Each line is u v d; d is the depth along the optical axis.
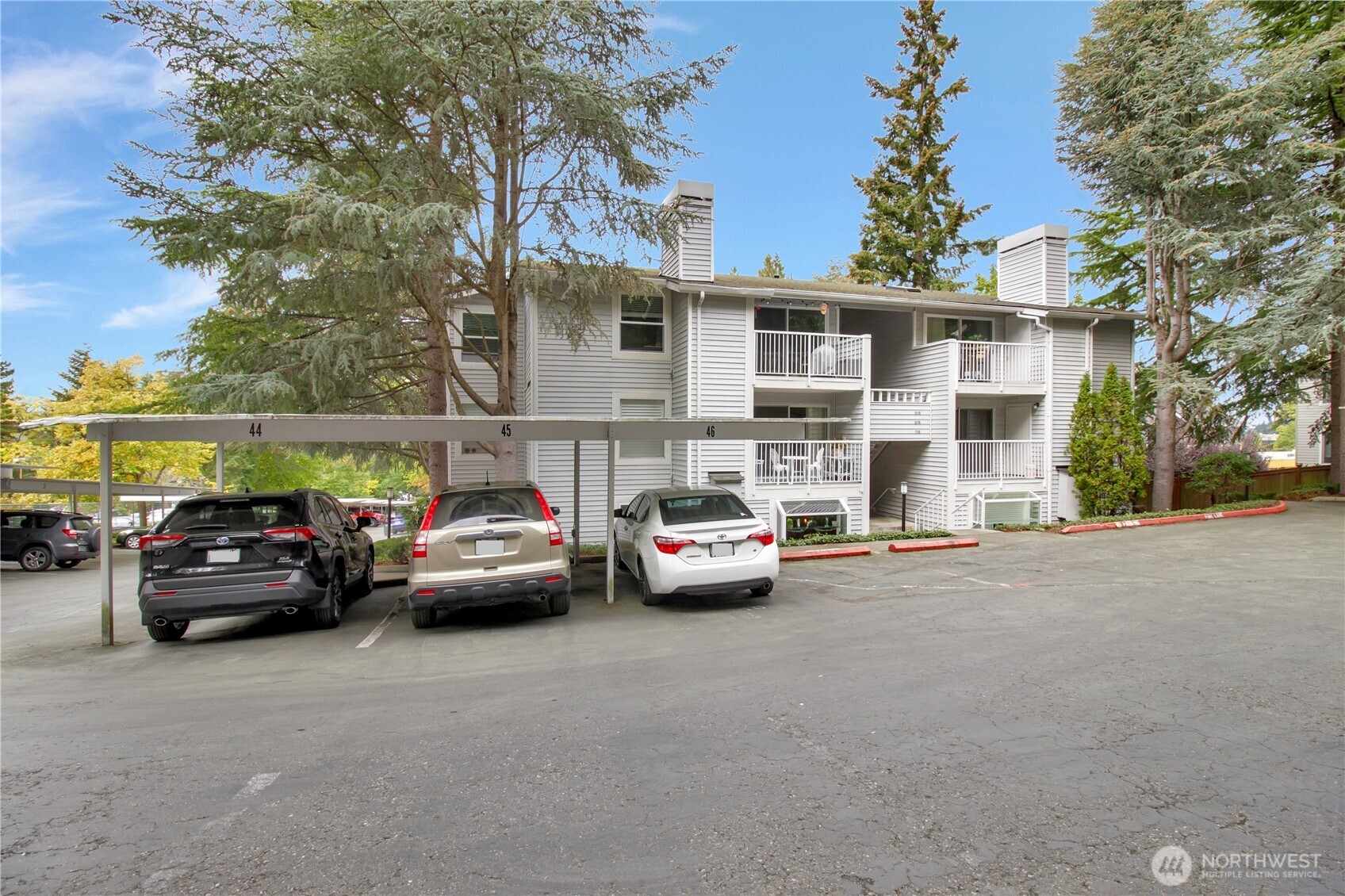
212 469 31.20
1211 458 19.08
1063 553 12.41
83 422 7.26
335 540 8.57
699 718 4.72
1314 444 25.98
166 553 7.33
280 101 10.14
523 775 3.90
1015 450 18.25
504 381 12.25
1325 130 20.14
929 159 33.00
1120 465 17.69
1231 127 15.97
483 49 9.68
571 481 15.95
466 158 11.57
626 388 16.47
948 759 3.99
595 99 10.25
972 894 2.72
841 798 3.55
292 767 4.09
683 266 16.03
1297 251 17.03
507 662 6.32
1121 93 17.19
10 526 18.09
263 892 2.84
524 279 11.16
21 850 3.20
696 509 8.94
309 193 9.15
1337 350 19.19
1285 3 20.00
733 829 3.25
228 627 8.49
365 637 7.61
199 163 10.11
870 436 17.08
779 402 17.98
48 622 9.92
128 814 3.54
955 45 33.31
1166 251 17.80
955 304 17.62
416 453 17.00
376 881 2.89
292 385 11.05
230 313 13.56
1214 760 3.93
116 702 5.46
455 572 7.46
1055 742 4.20
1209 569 10.41
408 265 9.54
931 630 7.10
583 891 2.79
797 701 5.03
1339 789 3.56
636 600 9.16
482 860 3.03
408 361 13.52
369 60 10.27
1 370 45.50
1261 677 5.38
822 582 10.23
